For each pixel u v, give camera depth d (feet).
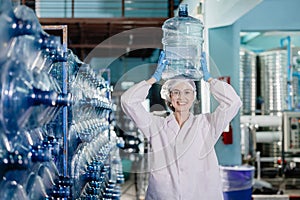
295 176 23.12
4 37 4.22
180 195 8.29
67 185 6.31
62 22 25.50
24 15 4.58
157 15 31.58
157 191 8.41
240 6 15.64
